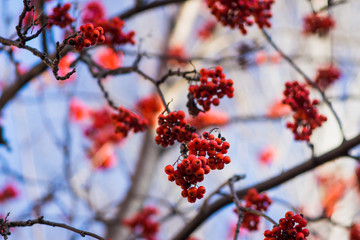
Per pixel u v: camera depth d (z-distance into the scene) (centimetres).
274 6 731
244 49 507
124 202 633
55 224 226
